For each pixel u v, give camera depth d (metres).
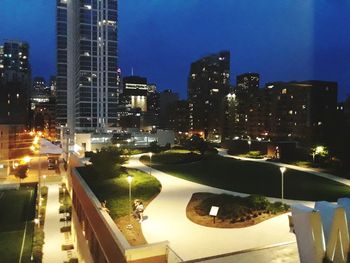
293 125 99.19
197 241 18.98
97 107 127.50
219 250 17.72
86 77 125.56
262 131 110.31
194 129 165.25
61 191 61.97
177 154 60.34
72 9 144.12
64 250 36.78
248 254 16.73
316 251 13.68
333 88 99.88
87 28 124.69
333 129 53.81
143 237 19.58
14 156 93.06
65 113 171.12
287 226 21.20
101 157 37.12
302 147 62.50
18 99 135.00
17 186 66.19
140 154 64.75
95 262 24.80
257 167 47.94
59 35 168.00
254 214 23.05
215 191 31.22
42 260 33.97
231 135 129.00
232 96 133.62
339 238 14.27
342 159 47.84
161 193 30.38
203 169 45.75
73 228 40.41
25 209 51.66
